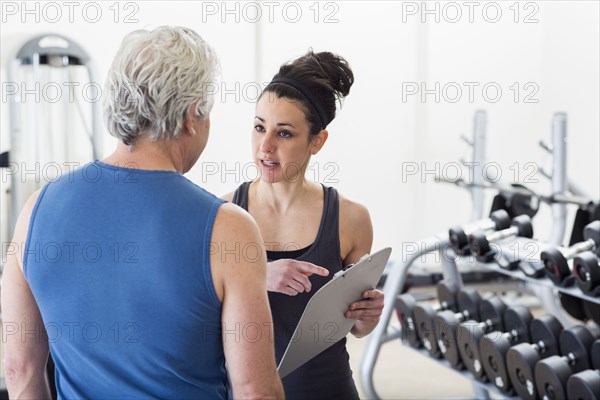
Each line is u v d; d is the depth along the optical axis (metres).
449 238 2.92
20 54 4.71
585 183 5.73
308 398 1.78
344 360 1.83
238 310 1.15
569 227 5.95
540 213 5.96
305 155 1.76
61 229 1.16
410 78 5.68
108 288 1.15
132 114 1.15
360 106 5.61
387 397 3.62
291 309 1.77
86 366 1.18
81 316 1.16
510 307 2.79
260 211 1.84
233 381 1.18
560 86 5.85
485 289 4.72
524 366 2.47
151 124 1.16
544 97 5.95
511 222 2.99
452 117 5.79
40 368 1.28
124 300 1.14
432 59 5.71
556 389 2.36
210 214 1.15
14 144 4.77
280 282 1.69
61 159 5.06
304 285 1.68
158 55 1.14
